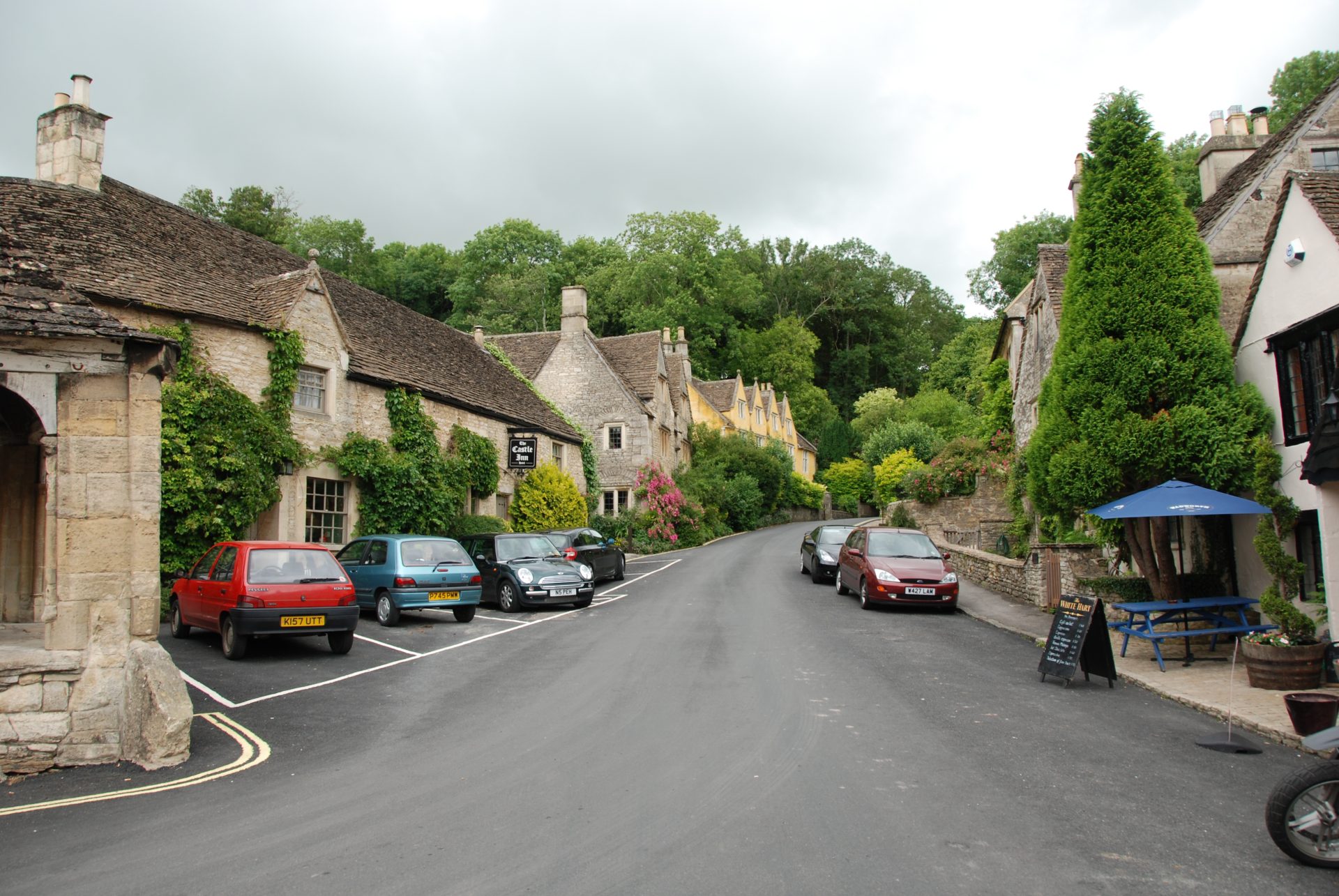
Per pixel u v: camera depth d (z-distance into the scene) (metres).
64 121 17.00
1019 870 4.96
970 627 15.09
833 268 82.31
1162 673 10.66
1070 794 6.33
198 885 4.85
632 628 14.77
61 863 5.20
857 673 10.87
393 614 15.12
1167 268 12.48
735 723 8.34
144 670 7.48
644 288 60.41
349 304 23.56
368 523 19.73
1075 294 13.27
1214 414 11.95
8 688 7.32
